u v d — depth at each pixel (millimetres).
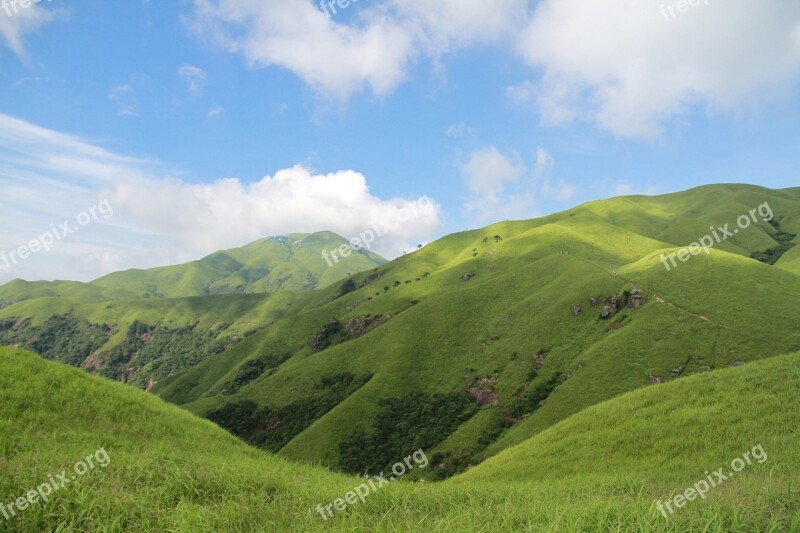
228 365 195625
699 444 24312
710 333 91812
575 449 29688
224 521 10914
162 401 30094
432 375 123062
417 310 154250
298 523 11367
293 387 136875
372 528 10758
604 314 115188
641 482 18453
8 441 15219
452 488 17578
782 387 27250
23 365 23281
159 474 13344
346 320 190500
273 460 24000
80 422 20031
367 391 116125
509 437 87312
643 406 31641
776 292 100688
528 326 126875
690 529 8570
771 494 10102
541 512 11086
